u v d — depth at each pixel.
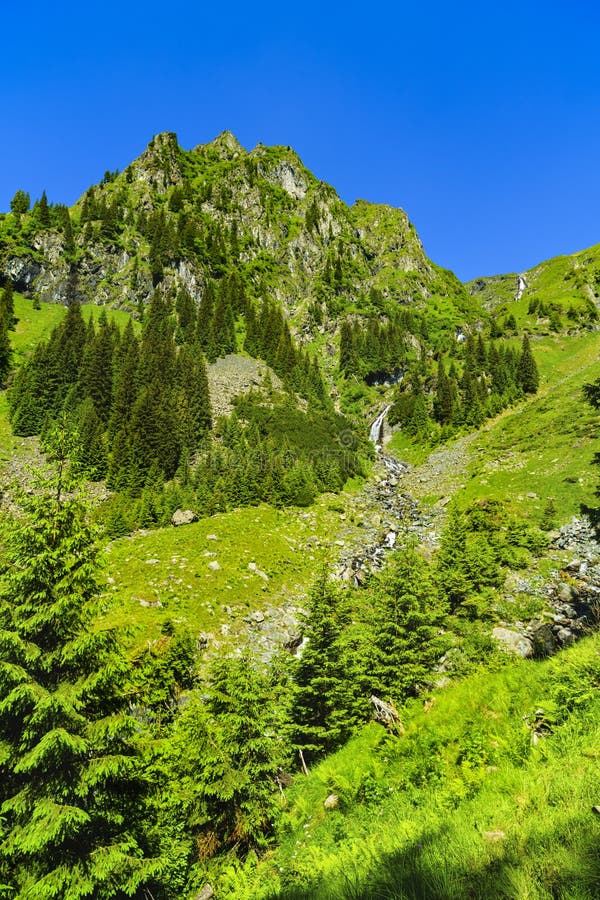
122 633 10.55
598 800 5.58
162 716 19.97
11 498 11.09
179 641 25.39
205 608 35.25
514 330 144.50
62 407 84.88
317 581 22.25
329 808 11.77
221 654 30.16
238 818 13.33
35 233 150.00
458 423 100.94
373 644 21.80
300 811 12.75
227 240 197.00
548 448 67.12
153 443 76.56
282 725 18.58
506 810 6.41
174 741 15.05
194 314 143.25
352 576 43.38
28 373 93.69
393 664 20.70
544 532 43.19
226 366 127.12
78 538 10.52
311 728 18.44
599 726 7.99
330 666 20.09
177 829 12.98
